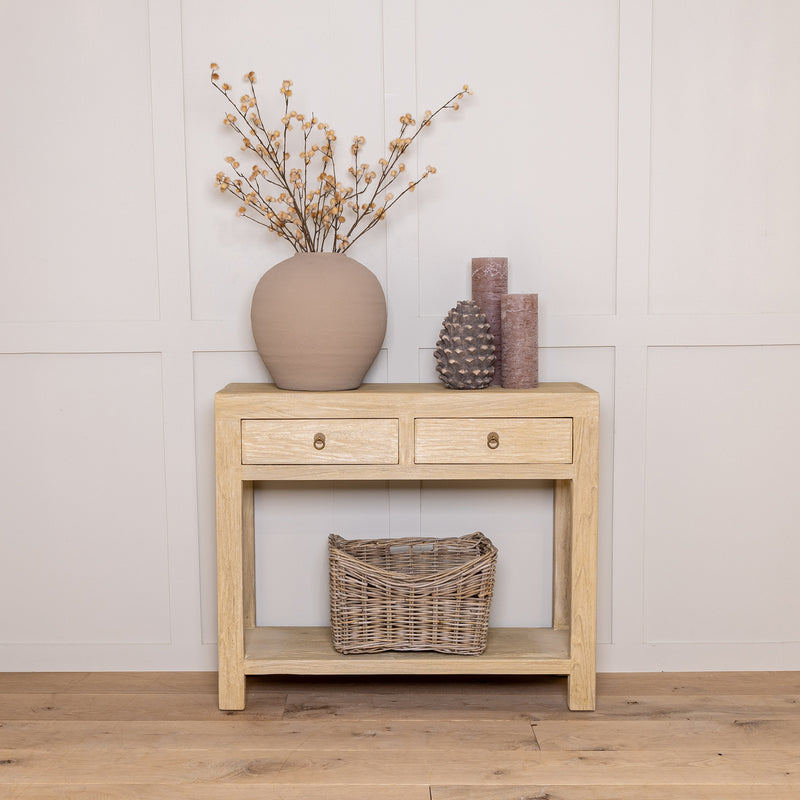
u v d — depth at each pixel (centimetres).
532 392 218
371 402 216
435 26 239
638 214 242
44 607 252
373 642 225
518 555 251
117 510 250
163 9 237
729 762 198
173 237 243
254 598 250
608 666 251
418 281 245
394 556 243
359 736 210
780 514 249
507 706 227
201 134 241
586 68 240
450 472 217
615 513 248
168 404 246
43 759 200
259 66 240
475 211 244
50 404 247
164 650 252
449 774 193
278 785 189
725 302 244
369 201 243
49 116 241
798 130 240
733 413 247
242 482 230
